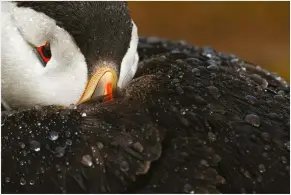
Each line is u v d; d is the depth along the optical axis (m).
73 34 1.76
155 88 1.74
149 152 1.70
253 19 3.33
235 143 1.72
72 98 1.77
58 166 1.71
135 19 3.31
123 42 1.77
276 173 1.71
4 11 1.79
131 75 1.78
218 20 3.34
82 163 1.71
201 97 1.74
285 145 1.72
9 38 1.79
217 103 1.74
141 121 1.71
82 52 1.76
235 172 1.71
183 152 1.71
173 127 1.71
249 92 1.76
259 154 1.72
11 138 1.72
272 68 3.15
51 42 1.77
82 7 1.76
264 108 1.74
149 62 1.79
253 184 1.71
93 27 1.76
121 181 1.70
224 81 1.76
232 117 1.73
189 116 1.72
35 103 1.78
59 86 1.77
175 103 1.73
